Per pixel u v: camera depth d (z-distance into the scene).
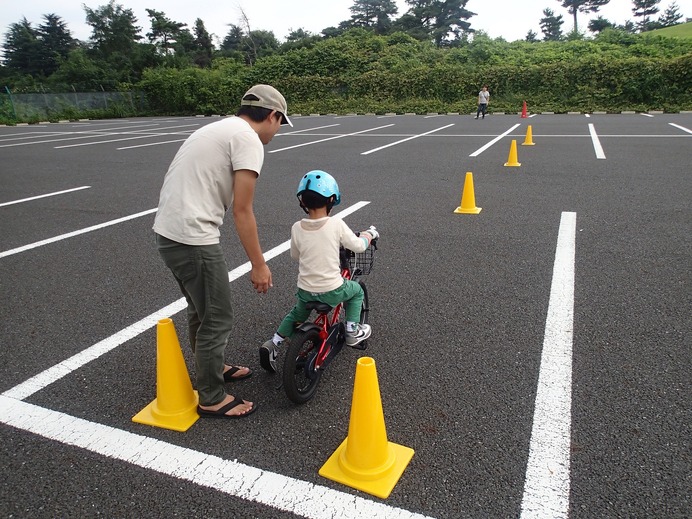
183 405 2.62
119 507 2.06
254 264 2.45
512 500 2.03
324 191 2.64
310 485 2.15
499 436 2.40
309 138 15.91
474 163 10.03
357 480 2.15
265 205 7.11
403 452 2.30
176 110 34.06
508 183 7.98
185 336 3.51
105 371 3.09
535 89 27.06
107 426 2.58
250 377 3.00
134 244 5.55
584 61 25.89
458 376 2.90
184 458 2.34
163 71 35.28
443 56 32.94
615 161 9.55
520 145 12.46
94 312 3.91
